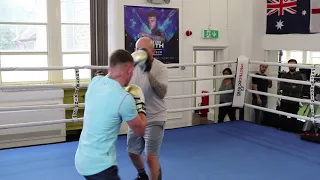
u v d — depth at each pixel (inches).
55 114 194.2
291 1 224.2
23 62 203.0
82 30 214.8
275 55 250.5
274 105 248.1
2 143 185.8
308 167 135.6
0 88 147.4
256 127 198.5
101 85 73.5
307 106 214.7
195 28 237.1
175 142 169.6
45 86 156.6
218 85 258.2
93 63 204.7
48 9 203.9
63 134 198.7
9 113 183.6
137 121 72.6
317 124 199.6
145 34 218.8
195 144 166.6
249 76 215.3
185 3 231.5
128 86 80.4
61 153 153.2
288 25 227.3
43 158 146.3
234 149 158.9
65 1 208.4
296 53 306.8
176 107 234.5
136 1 214.7
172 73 230.1
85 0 213.0
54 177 125.7
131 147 108.9
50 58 208.1
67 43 212.2
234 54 252.5
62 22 209.3
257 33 241.9
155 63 103.1
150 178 103.2
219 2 243.6
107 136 71.1
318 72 267.7
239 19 249.8
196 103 293.9
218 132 188.5
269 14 239.5
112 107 70.2
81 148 73.0
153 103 103.0
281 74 235.0
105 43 205.0
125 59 74.0
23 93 186.7
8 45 198.8
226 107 228.7
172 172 129.8
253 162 141.4
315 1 210.5
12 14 197.8
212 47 246.1
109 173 70.7
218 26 245.1
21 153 152.9
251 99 237.0
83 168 71.4
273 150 157.2
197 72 281.4
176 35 229.6
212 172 130.0
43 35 206.1
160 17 222.7
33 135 190.9
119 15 209.9
